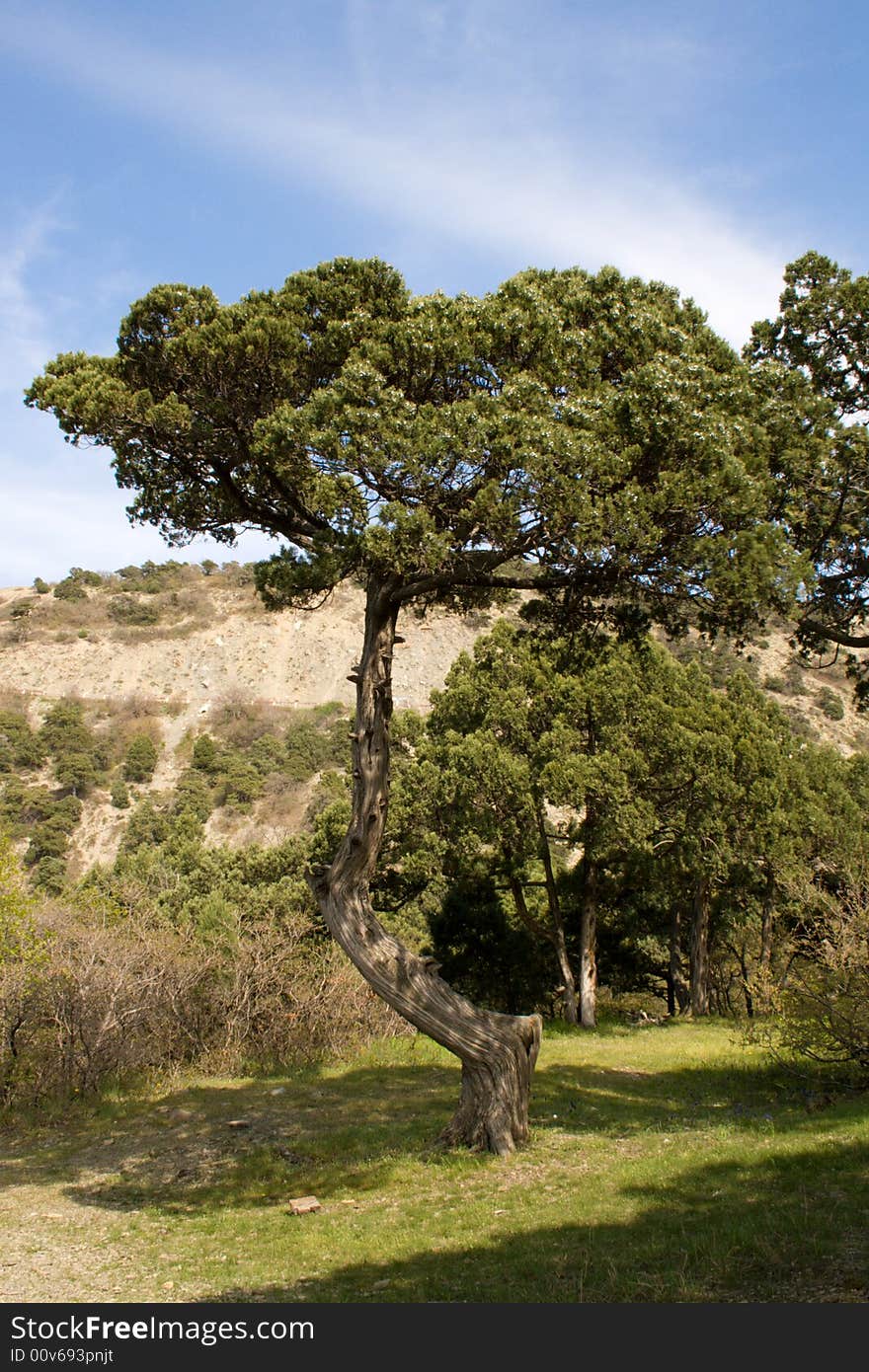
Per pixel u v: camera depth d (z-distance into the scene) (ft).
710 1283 17.53
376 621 33.06
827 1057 38.60
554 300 33.71
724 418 30.12
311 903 76.74
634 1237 20.66
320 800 206.18
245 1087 43.70
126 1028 43.73
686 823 75.25
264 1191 28.25
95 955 43.14
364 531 28.14
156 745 256.32
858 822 83.82
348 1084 43.57
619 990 101.40
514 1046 31.60
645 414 29.12
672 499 28.48
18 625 314.96
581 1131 32.63
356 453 28.27
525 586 33.27
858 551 37.29
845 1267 17.37
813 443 33.86
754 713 87.04
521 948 87.30
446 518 30.81
